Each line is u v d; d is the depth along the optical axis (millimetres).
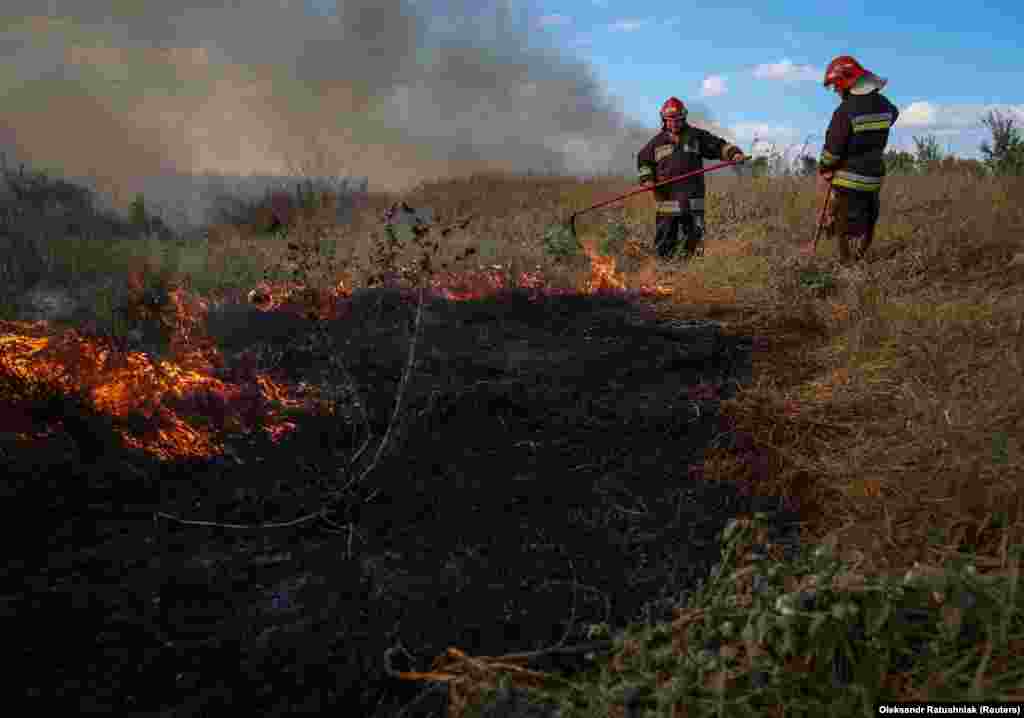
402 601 2193
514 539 2541
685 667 1590
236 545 2523
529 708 1671
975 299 4316
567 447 3291
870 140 5949
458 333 5234
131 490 2883
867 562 1942
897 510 2346
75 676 1893
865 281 5117
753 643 1558
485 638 2020
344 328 5195
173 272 6359
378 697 1828
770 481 2869
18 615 2119
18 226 7102
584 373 4324
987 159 8836
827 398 3400
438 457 3184
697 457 3137
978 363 3281
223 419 3518
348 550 2477
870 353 3863
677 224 7520
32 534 2551
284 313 5492
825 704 1497
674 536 2525
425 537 2564
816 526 2521
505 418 3621
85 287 5648
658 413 3615
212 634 2064
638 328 5305
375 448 3271
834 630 1577
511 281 6688
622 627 2035
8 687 1845
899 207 7387
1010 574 1619
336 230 8516
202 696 1828
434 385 4047
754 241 6965
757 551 2309
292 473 3025
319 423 3529
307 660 1956
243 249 7734
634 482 2949
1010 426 2518
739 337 4844
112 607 2174
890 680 1541
